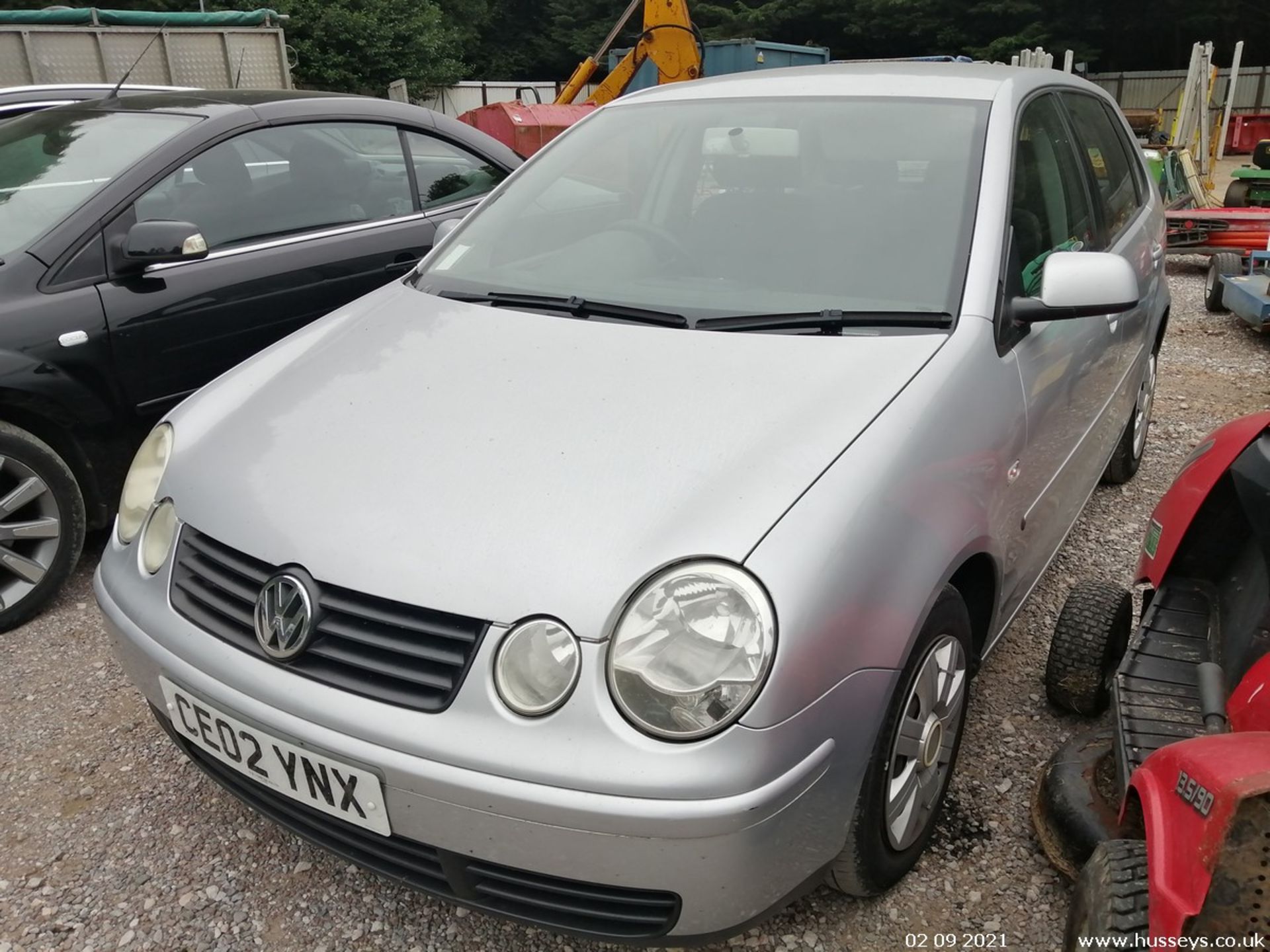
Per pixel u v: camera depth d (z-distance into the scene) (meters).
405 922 2.10
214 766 2.02
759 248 2.53
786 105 2.88
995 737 2.63
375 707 1.69
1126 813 1.83
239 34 11.17
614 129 3.08
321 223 4.10
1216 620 2.18
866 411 1.94
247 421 2.20
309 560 1.80
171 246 3.30
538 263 2.74
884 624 1.75
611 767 1.55
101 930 2.08
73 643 3.20
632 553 1.67
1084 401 2.90
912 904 2.11
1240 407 5.41
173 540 2.04
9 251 3.39
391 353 2.38
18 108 5.25
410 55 29.19
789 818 1.63
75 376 3.31
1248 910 1.30
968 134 2.62
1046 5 33.22
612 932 1.69
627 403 2.02
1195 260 10.12
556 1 41.69
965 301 2.27
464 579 1.69
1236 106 28.36
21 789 2.51
